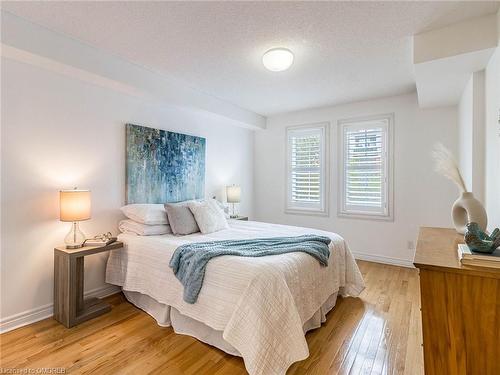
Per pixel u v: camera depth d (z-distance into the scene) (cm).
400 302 279
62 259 236
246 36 226
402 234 391
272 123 508
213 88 354
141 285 254
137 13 196
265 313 171
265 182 520
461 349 123
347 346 205
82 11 194
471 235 129
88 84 278
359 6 186
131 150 315
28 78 235
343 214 437
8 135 225
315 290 222
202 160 412
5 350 198
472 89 244
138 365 183
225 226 333
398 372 176
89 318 242
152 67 290
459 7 189
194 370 179
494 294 118
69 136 264
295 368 181
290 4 184
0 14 194
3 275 223
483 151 239
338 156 440
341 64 280
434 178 368
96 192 287
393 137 393
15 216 230
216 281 196
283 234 299
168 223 305
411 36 225
